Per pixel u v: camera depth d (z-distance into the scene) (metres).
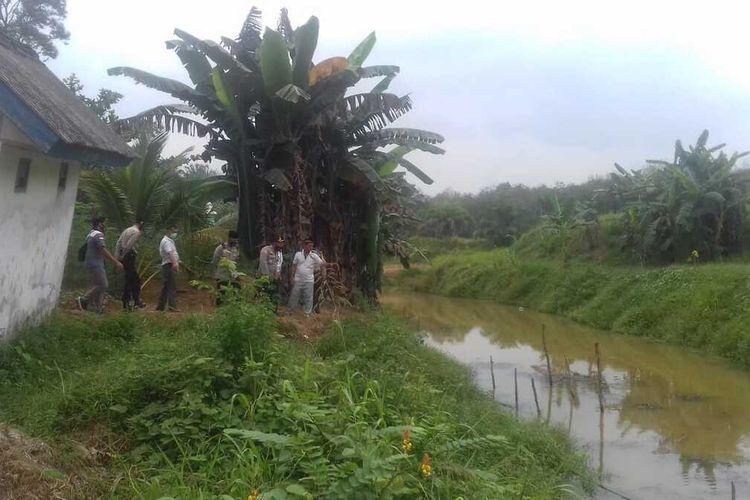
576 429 11.00
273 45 14.28
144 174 16.19
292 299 13.38
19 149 8.59
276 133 15.70
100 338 9.72
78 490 4.82
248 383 6.59
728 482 8.70
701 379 14.87
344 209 17.80
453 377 11.12
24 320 9.30
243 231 16.81
